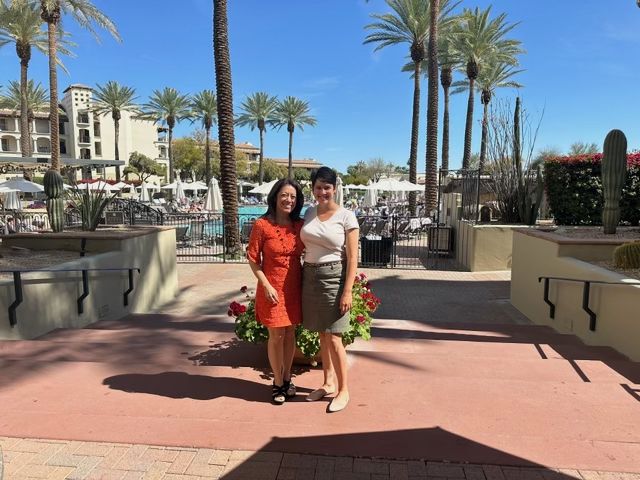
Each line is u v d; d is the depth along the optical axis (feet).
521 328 19.84
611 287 15.39
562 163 33.88
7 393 10.18
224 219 44.32
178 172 232.12
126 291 23.15
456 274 35.73
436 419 8.82
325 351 10.08
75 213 52.42
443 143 98.73
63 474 7.06
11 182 66.13
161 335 16.92
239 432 8.30
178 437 8.09
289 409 9.40
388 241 38.73
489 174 42.29
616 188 23.70
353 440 8.02
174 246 29.99
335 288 9.34
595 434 8.21
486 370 12.28
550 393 10.09
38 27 89.15
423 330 19.07
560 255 20.16
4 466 7.23
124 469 7.18
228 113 43.80
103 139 223.10
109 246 23.06
